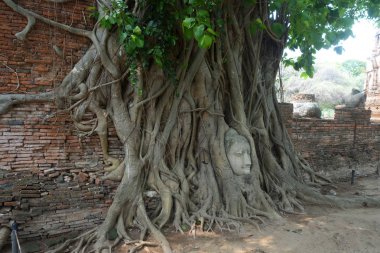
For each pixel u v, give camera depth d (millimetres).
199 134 8023
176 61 7449
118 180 7082
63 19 6590
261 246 6184
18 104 6262
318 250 6152
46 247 6211
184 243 6277
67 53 6660
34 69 6398
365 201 8945
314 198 8859
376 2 7805
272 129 9648
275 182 8883
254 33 8484
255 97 9086
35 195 6398
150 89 7234
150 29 6531
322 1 7633
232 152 7840
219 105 8188
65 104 6633
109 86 6980
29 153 6383
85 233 6438
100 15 6594
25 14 6195
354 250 6246
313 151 11453
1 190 6129
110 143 7090
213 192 7586
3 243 5926
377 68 18906
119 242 6273
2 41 6086
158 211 7156
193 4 5863
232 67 8148
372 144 13555
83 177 6824
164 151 7387
